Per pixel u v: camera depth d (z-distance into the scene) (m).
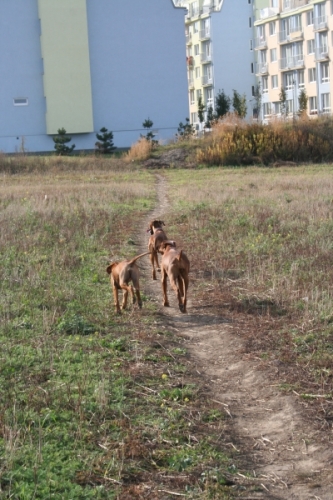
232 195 25.39
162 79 59.66
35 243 16.52
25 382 8.27
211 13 74.25
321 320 10.45
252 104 75.25
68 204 23.50
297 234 17.23
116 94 58.69
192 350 9.74
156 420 7.35
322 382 8.26
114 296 11.38
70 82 56.72
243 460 6.75
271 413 7.69
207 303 11.94
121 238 18.09
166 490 6.14
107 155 51.38
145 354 9.29
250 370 8.83
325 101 62.22
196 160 44.09
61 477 6.22
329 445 6.90
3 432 6.87
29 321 10.52
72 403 7.61
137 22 58.38
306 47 64.69
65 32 56.00
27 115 56.66
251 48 75.56
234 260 14.92
